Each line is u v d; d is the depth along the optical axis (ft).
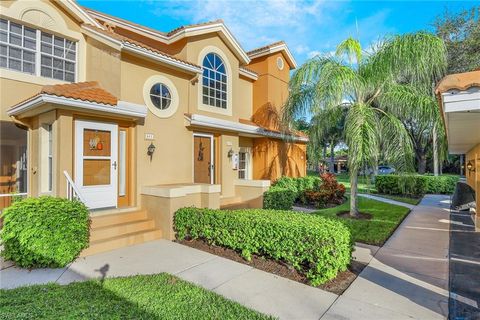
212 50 37.60
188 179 32.96
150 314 11.72
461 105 12.79
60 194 21.85
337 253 15.44
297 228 16.57
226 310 12.37
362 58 32.68
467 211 38.70
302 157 55.11
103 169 25.53
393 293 14.34
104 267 17.70
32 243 17.08
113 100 24.09
